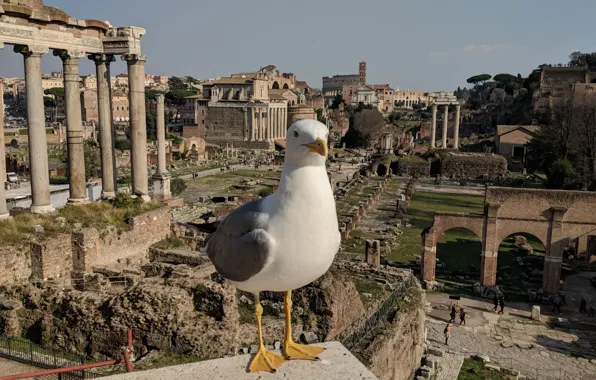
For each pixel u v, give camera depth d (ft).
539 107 642.63
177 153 546.67
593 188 312.29
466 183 434.71
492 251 172.55
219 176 432.25
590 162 355.36
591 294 173.99
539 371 122.21
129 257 126.62
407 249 220.23
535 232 169.58
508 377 115.44
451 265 201.46
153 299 79.10
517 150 516.32
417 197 357.20
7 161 384.88
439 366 116.26
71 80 129.59
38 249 104.22
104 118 141.38
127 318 79.46
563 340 139.64
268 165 512.63
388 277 129.18
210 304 82.38
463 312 148.15
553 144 403.13
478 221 173.58
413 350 110.22
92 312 82.28
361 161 534.37
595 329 146.82
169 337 77.46
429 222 276.41
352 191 352.69
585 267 201.77
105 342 80.53
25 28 116.06
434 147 569.23
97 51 136.46
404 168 480.23
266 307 96.68
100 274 110.52
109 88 142.10
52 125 631.97
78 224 118.01
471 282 183.11
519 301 167.02
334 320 91.25
